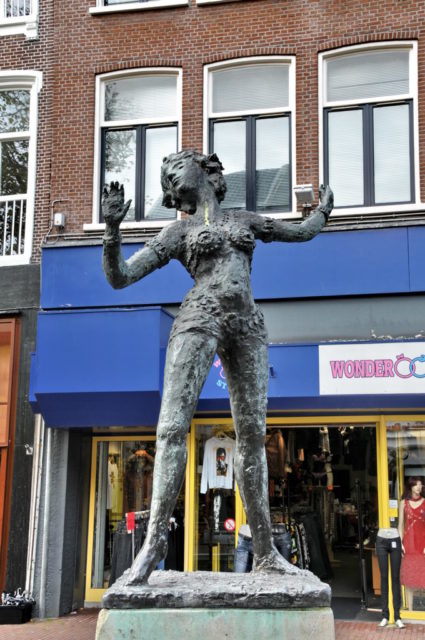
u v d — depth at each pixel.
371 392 10.23
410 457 10.75
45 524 11.20
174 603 3.89
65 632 9.77
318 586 4.02
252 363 4.50
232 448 11.20
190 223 4.66
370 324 11.04
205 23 12.41
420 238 11.01
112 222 4.09
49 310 11.72
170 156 4.82
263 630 3.85
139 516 11.02
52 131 12.57
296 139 11.88
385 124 11.84
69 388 10.64
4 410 11.88
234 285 4.47
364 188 11.70
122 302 11.59
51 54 12.84
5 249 12.54
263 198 12.05
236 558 9.16
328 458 11.26
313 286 11.16
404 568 10.38
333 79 12.10
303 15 12.13
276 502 11.25
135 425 10.91
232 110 12.35
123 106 12.69
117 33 12.66
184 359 4.29
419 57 11.72
